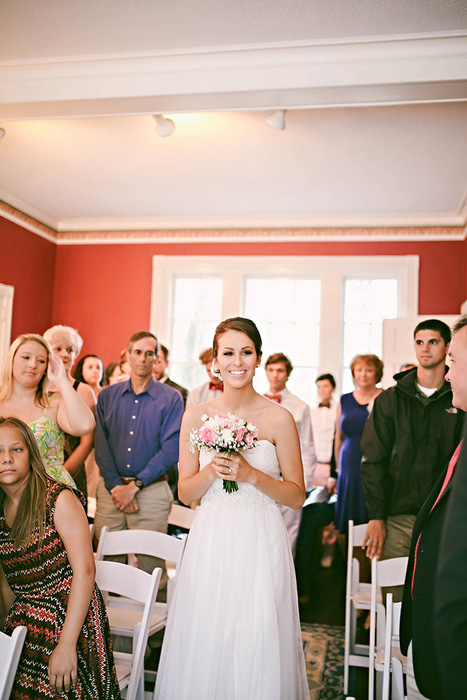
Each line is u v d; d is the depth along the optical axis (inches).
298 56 123.7
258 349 91.7
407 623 72.9
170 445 141.6
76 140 181.5
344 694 122.3
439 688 58.8
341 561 193.2
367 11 111.7
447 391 122.7
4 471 75.2
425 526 64.3
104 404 146.8
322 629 157.9
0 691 64.9
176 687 81.1
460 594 56.8
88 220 275.4
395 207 239.0
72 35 124.0
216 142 179.6
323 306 258.5
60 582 77.0
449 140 172.2
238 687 77.7
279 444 90.3
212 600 81.1
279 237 261.9
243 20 116.3
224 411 92.4
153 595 91.3
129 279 273.9
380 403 131.5
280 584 83.3
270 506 86.6
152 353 144.7
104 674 77.7
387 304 259.6
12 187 230.1
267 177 210.1
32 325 262.2
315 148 181.8
